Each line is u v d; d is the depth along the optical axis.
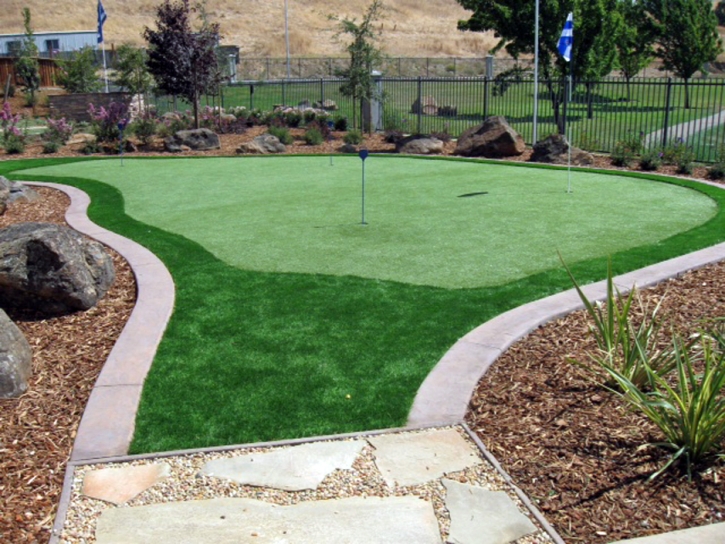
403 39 59.28
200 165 15.09
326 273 7.01
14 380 4.64
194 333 5.58
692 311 5.82
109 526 3.30
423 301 6.18
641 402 3.80
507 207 9.99
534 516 3.31
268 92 34.66
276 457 3.86
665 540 3.11
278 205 10.39
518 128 22.58
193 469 3.76
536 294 6.31
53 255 5.99
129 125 20.09
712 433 3.63
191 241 8.34
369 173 13.47
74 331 5.75
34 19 54.56
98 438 4.07
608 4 24.77
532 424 4.12
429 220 9.20
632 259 7.29
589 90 20.66
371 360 5.04
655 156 13.77
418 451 3.89
